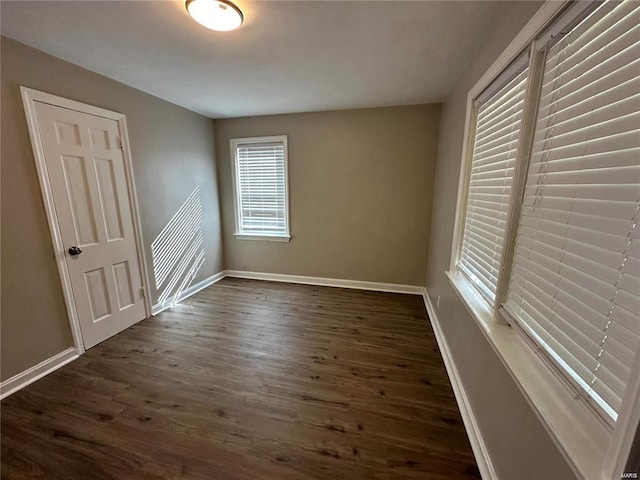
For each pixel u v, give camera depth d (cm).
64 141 206
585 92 84
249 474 130
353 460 136
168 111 306
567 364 88
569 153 91
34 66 186
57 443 145
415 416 163
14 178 180
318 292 365
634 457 58
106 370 205
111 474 129
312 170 366
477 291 171
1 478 128
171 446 143
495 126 157
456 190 223
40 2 138
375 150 341
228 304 327
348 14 151
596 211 78
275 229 403
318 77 239
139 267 279
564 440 73
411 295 355
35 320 194
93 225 231
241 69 222
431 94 282
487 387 133
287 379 195
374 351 230
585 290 81
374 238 365
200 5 137
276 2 140
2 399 175
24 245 186
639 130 64
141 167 275
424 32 168
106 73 229
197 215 363
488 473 124
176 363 214
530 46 113
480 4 143
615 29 73
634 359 57
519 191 121
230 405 171
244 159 393
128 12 148
